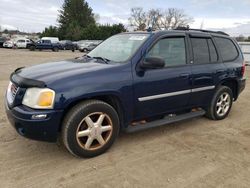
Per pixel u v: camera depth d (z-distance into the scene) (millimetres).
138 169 3811
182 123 5742
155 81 4508
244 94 9133
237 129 5504
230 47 6180
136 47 4531
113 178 3572
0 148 4277
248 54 20047
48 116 3611
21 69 4414
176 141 4797
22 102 3764
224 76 5742
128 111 4324
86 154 3994
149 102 4523
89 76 3906
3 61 18609
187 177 3656
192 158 4180
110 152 4273
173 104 4910
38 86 3641
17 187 3326
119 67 4207
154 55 4594
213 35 5805
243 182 3584
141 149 4430
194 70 5117
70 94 3691
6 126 5164
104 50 5059
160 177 3633
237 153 4395
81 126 3906
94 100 3994
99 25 73188
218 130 5402
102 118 4059
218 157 4238
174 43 4930
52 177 3553
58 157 4062
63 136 3832
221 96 5914
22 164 3844
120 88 4117
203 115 6148
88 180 3514
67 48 41250
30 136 3705
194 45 5281
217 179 3633
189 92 5082
